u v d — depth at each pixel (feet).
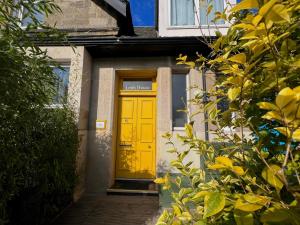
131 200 16.28
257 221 2.90
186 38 17.03
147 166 19.33
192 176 5.04
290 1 2.98
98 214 13.96
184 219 3.94
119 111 20.07
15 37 7.28
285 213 2.39
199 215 3.95
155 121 19.76
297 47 3.37
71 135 14.57
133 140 19.69
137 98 20.18
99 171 17.71
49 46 17.90
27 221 11.14
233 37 4.66
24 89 7.30
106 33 19.81
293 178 3.08
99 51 18.67
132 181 19.15
